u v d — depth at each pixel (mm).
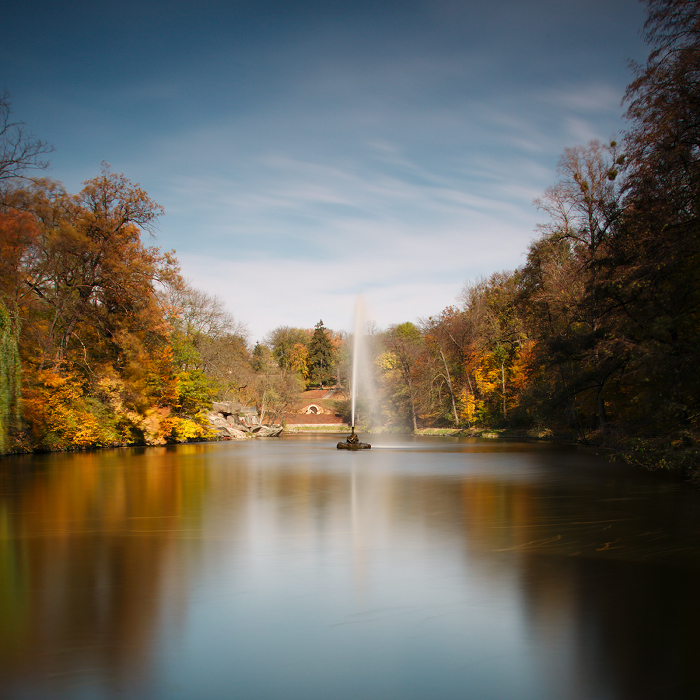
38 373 33781
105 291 38750
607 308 27656
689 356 21922
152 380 43562
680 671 5656
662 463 23812
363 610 7273
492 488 18969
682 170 20672
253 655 6031
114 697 5199
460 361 75000
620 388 33938
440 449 41719
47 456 31562
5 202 31219
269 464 28922
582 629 6664
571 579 8531
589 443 41656
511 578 8570
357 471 25391
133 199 39000
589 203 36312
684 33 19672
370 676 5574
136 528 12305
